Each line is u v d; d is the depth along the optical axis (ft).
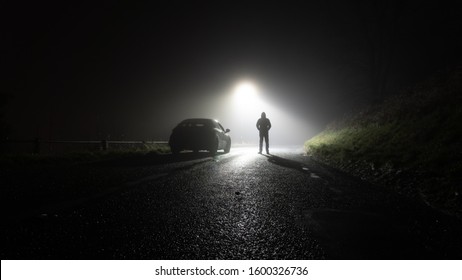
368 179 26.68
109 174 26.94
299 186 22.31
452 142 28.81
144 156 49.16
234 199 17.70
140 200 17.12
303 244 10.92
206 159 43.50
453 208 16.61
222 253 10.11
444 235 12.19
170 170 30.17
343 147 47.88
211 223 13.04
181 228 12.35
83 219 13.34
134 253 9.95
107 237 11.22
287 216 14.39
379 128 50.42
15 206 15.37
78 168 31.37
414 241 11.46
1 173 27.25
